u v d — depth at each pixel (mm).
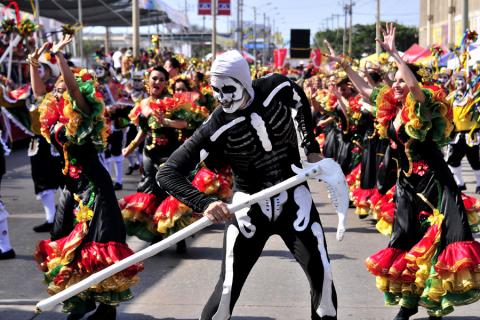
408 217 5148
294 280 6531
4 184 13055
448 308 4926
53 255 5203
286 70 26000
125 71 16922
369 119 9016
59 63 5004
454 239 4906
